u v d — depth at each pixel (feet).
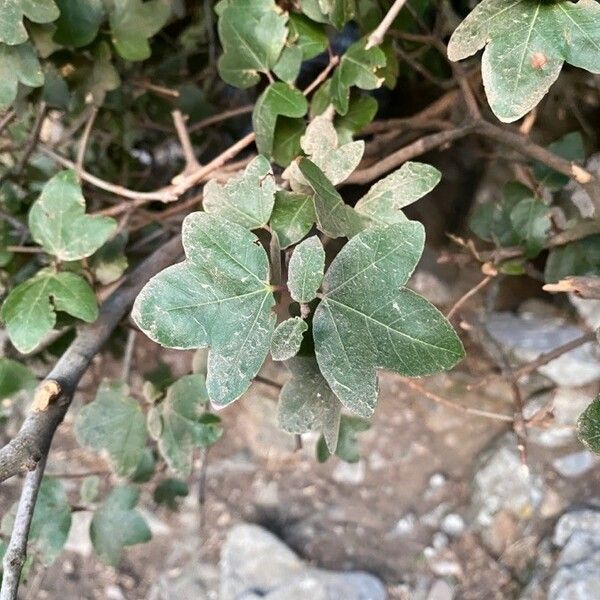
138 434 0.81
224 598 1.42
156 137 1.28
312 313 0.52
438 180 0.58
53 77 0.83
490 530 1.46
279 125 0.70
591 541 1.29
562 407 1.51
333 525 1.54
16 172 1.04
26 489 0.54
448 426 1.63
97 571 1.50
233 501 1.60
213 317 0.50
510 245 0.90
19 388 0.80
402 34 0.85
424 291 1.57
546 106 1.27
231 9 0.70
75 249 0.69
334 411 0.55
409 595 1.41
